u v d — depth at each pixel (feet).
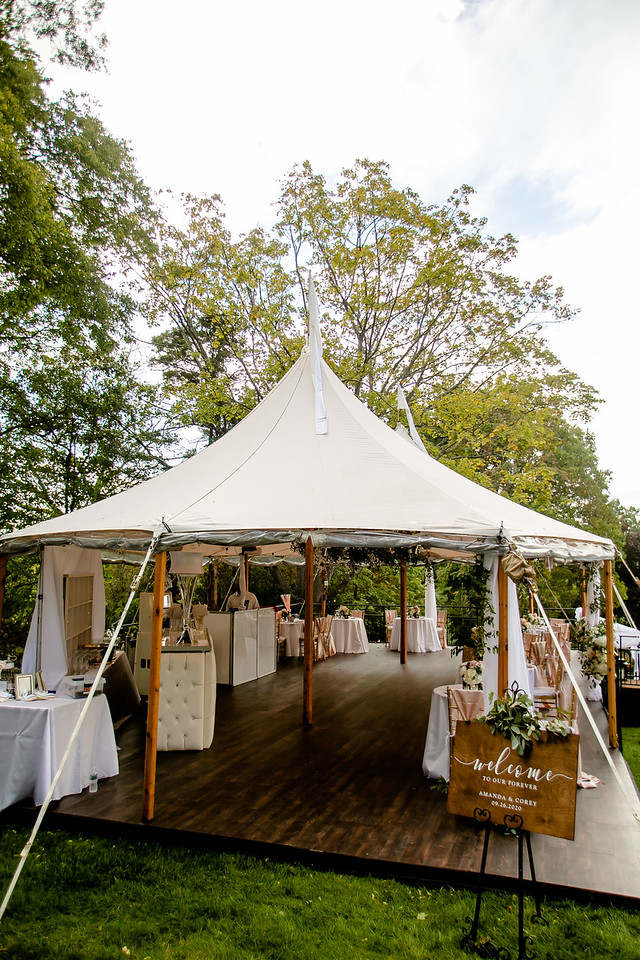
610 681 20.24
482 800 9.46
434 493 16.15
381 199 45.93
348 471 17.58
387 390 49.80
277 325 46.96
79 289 33.50
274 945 9.27
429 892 10.81
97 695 15.96
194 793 15.06
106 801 14.34
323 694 27.53
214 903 10.39
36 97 30.60
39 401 37.01
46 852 12.32
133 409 43.57
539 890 10.60
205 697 19.24
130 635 33.30
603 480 80.18
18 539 17.28
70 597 19.90
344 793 15.14
